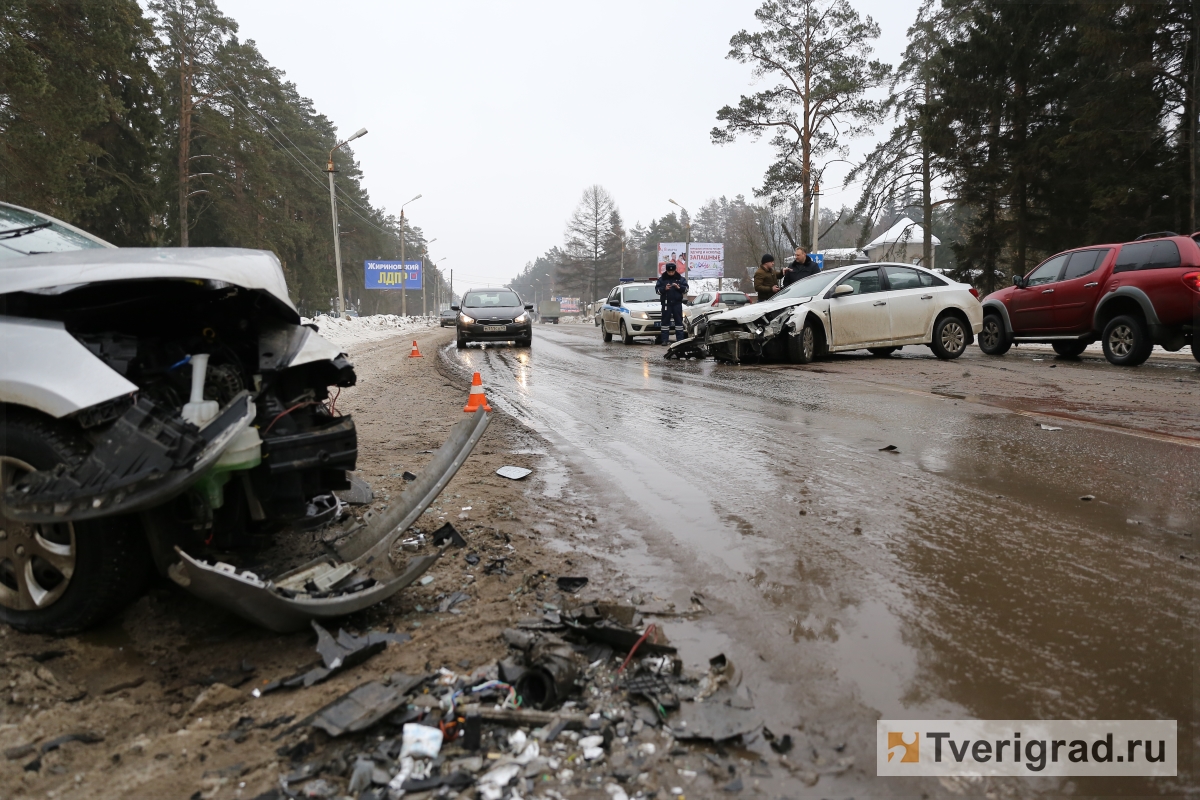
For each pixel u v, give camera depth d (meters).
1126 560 3.44
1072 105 26.67
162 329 3.19
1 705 2.41
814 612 2.98
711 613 3.00
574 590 3.25
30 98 19.73
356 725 2.17
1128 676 2.46
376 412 8.28
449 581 3.35
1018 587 3.17
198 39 38.16
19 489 2.57
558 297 140.25
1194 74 23.38
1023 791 1.96
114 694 2.48
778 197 35.09
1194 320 10.01
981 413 7.29
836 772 2.03
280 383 3.29
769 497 4.59
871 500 4.47
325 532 3.88
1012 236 29.36
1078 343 12.66
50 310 2.81
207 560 3.03
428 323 60.44
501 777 2.00
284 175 52.81
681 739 2.17
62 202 22.16
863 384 9.63
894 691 2.41
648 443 6.32
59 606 2.80
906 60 36.34
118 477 2.44
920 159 34.84
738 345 12.48
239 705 2.39
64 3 23.75
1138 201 24.02
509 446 6.32
